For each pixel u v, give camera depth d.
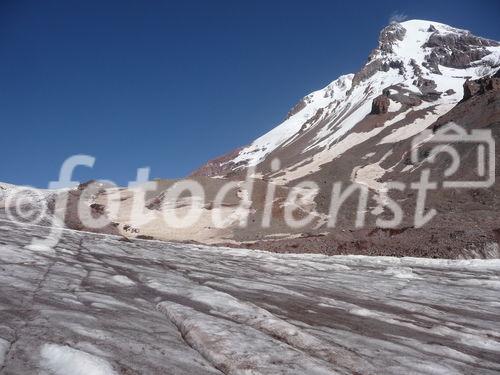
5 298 6.97
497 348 8.39
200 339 6.08
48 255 14.58
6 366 4.20
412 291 15.80
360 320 9.52
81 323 6.00
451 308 12.77
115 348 5.19
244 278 15.52
